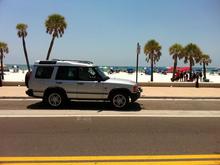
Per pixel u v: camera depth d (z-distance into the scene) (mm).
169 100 17625
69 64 13688
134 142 7934
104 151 7125
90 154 6887
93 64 14016
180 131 9305
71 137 8406
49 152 7020
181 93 20438
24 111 12812
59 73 13680
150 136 8602
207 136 8680
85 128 9578
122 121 10820
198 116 12148
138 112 12938
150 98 18391
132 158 6621
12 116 11633
